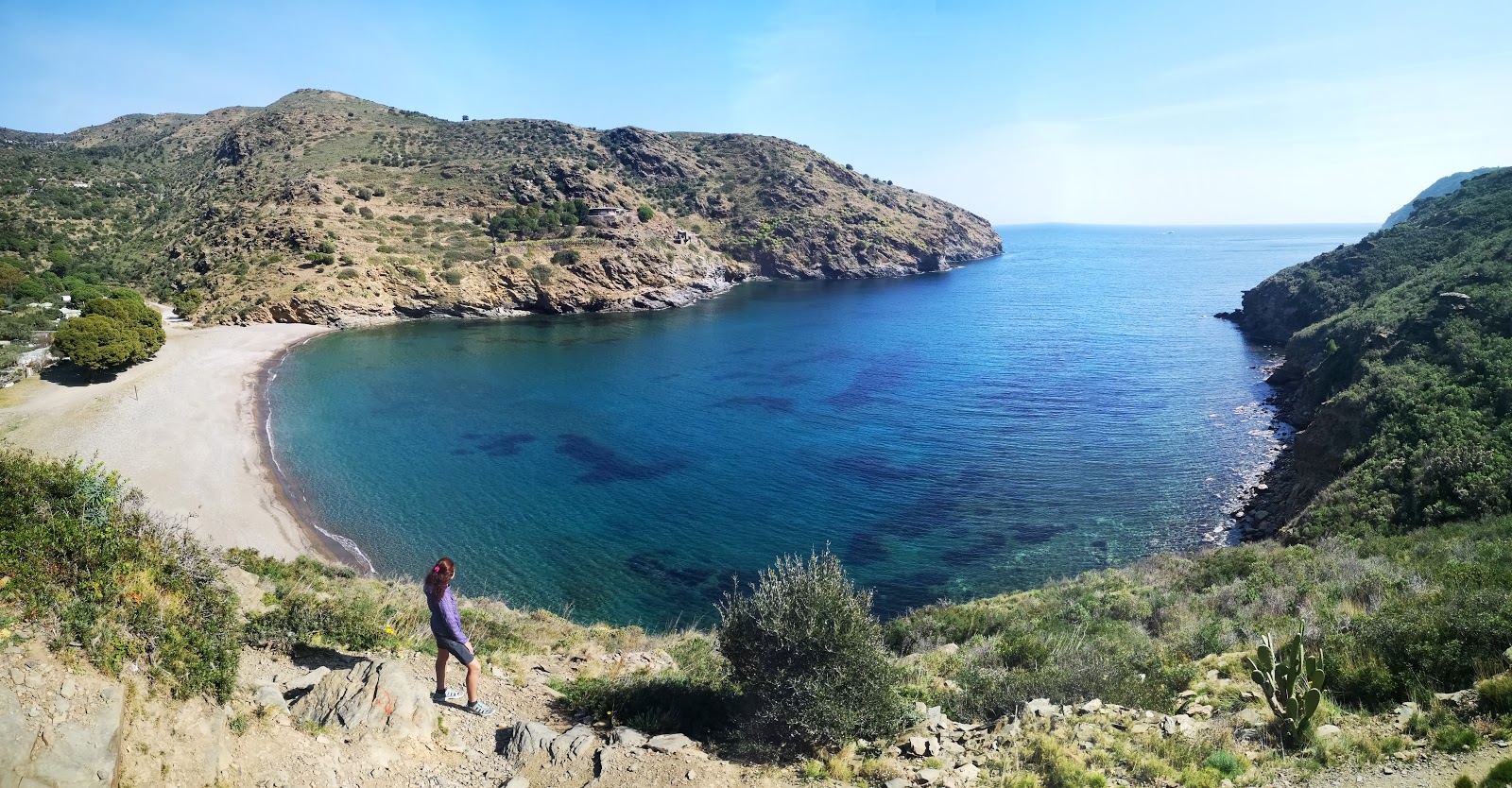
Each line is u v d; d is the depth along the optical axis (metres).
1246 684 11.12
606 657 14.91
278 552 32.00
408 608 15.38
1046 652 14.27
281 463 44.47
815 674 9.28
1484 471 26.73
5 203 110.06
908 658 15.77
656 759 8.14
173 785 6.10
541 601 30.14
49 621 6.58
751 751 8.88
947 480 44.06
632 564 33.72
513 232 128.12
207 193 138.62
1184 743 8.93
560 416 58.34
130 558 7.94
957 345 89.00
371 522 36.88
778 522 38.44
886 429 54.53
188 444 44.38
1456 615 10.50
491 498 40.97
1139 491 41.69
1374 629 11.07
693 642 17.53
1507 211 67.50
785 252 169.75
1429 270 59.78
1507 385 31.56
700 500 41.38
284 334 86.94
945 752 9.04
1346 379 48.75
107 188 133.25
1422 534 23.80
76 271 96.44
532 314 114.00
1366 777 7.84
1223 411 57.41
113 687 6.21
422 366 75.75
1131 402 60.84
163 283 103.94
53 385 55.25
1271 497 39.84
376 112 194.75
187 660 7.11
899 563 34.00
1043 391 64.94
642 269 125.12
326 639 10.98
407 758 7.66
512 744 8.38
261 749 7.03
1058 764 8.31
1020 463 46.72
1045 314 114.25
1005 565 33.66
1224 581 21.92
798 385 68.88
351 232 112.50
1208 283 162.75
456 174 148.50
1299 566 21.12
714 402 63.12
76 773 5.52
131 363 63.59
